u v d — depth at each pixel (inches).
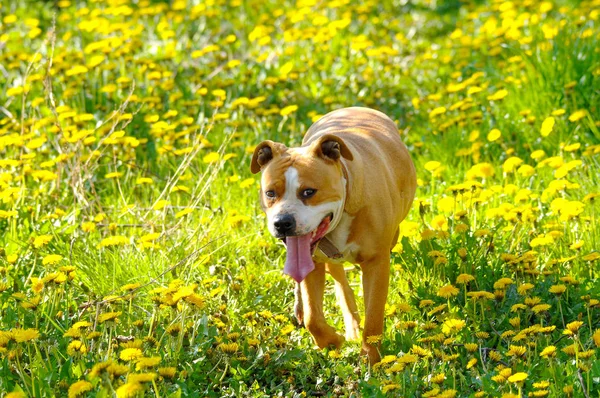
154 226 347.6
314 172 258.7
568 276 285.6
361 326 291.7
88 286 316.2
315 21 596.7
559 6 751.1
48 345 259.8
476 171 356.2
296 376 269.1
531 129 440.1
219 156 376.2
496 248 328.5
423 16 775.7
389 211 280.4
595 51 483.2
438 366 262.2
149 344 258.7
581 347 263.1
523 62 506.6
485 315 288.5
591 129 430.6
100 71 526.0
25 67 569.0
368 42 573.9
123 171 432.5
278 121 500.1
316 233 265.1
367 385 246.4
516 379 225.0
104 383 223.5
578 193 364.2
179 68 567.8
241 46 634.8
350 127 310.7
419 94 545.0
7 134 452.8
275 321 291.0
